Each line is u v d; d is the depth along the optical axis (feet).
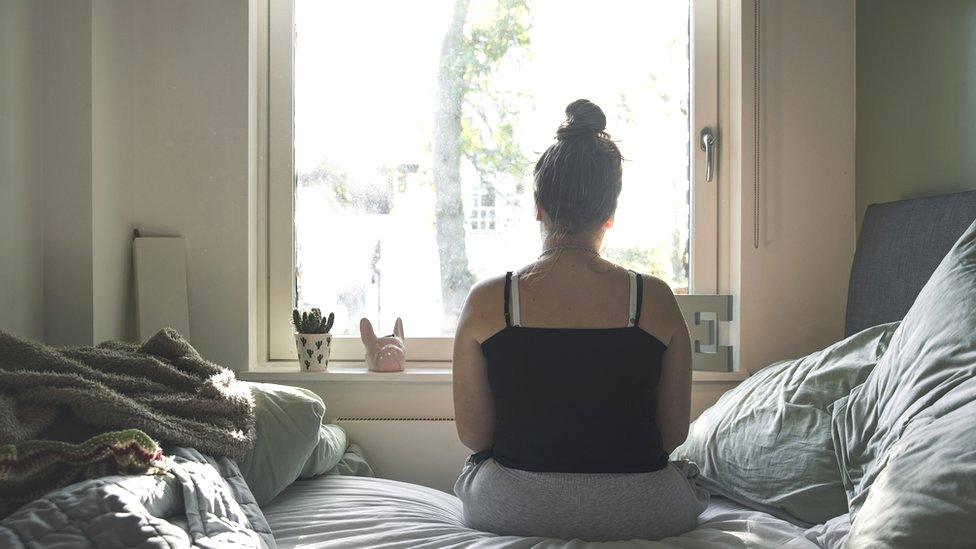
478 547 4.88
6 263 7.67
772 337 9.29
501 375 5.27
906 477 4.19
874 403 5.78
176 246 9.11
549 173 5.50
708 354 9.35
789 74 9.31
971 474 3.83
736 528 5.44
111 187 8.82
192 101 9.22
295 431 6.72
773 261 9.29
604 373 5.13
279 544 5.33
